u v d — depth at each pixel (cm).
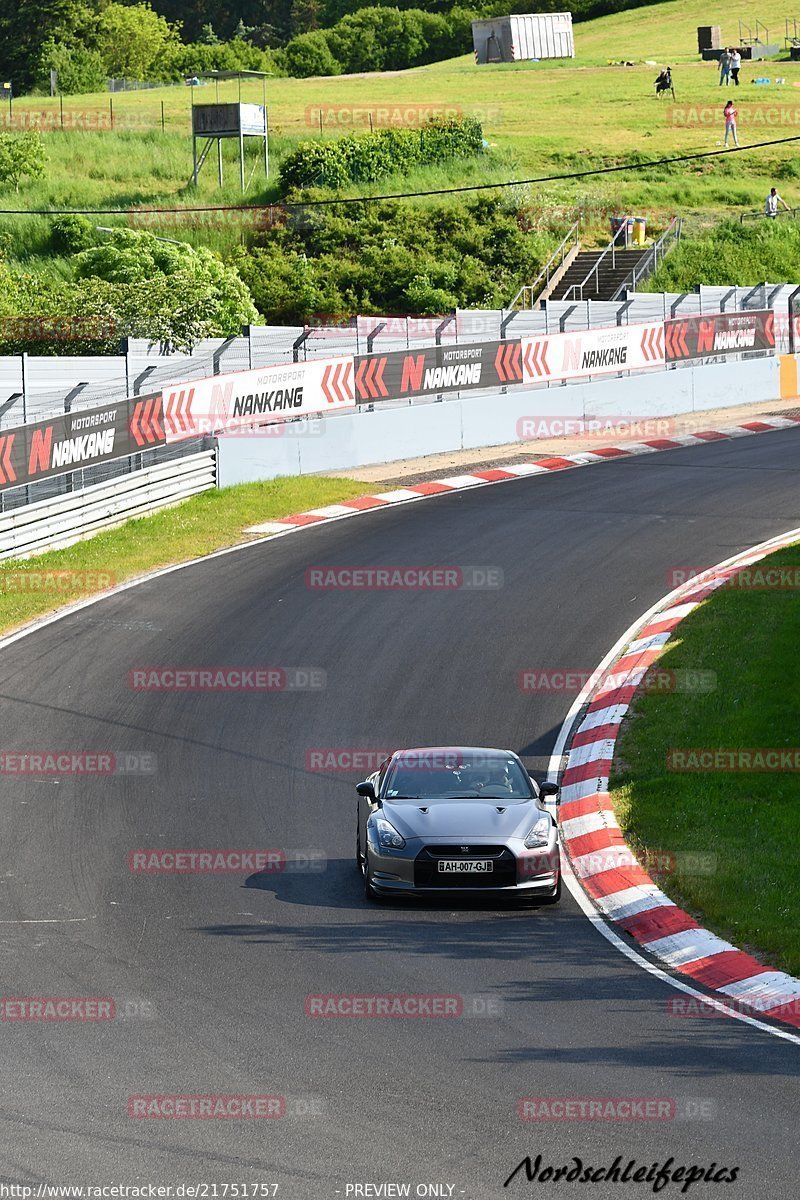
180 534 11356
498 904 5609
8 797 6638
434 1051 3956
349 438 13825
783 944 4934
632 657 8569
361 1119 3481
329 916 5344
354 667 8525
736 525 11375
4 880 5659
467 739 7531
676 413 16775
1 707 7844
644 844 6209
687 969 4816
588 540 11069
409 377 14375
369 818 5697
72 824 6331
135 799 6656
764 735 7112
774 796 6475
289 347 14000
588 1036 4097
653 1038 4084
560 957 4925
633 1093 3647
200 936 5066
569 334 15788
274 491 12669
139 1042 4022
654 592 9788
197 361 13125
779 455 14125
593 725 7688
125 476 11600
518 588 9944
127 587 10069
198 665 8544
